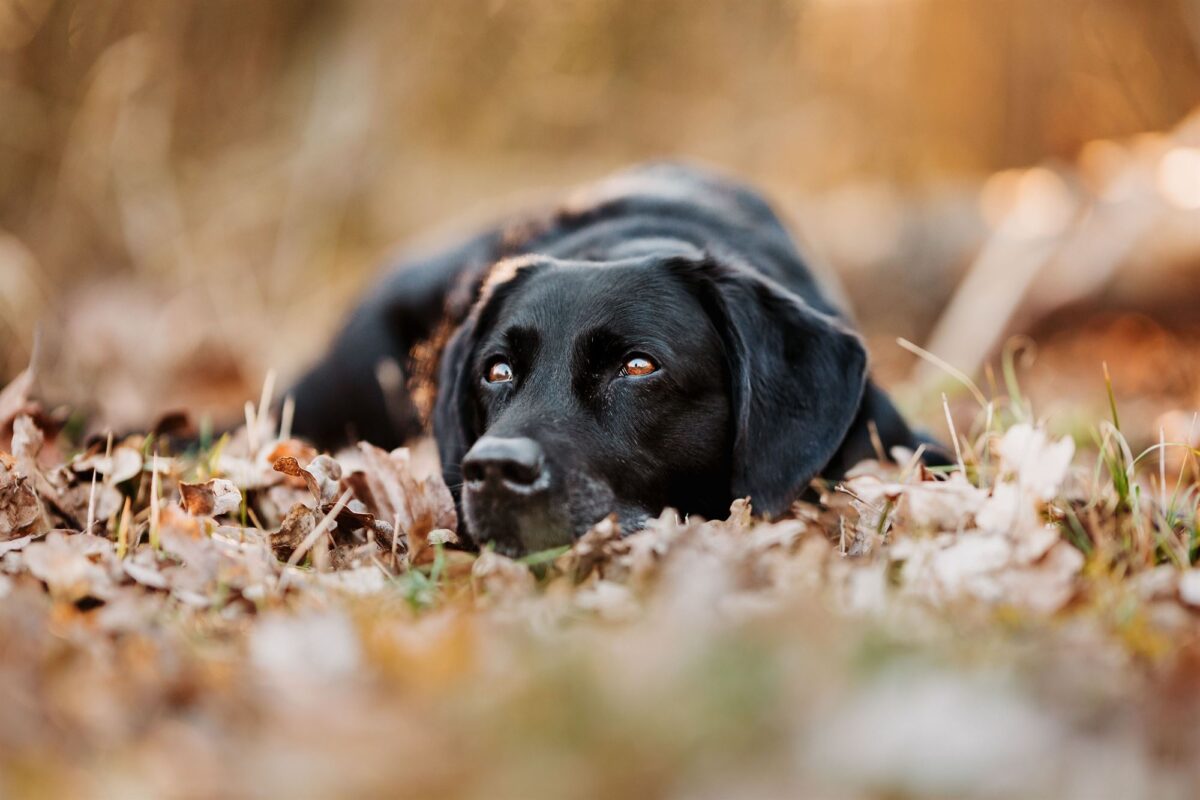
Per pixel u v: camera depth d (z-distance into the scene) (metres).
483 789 2.49
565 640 3.29
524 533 4.94
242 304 12.94
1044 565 4.11
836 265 14.02
